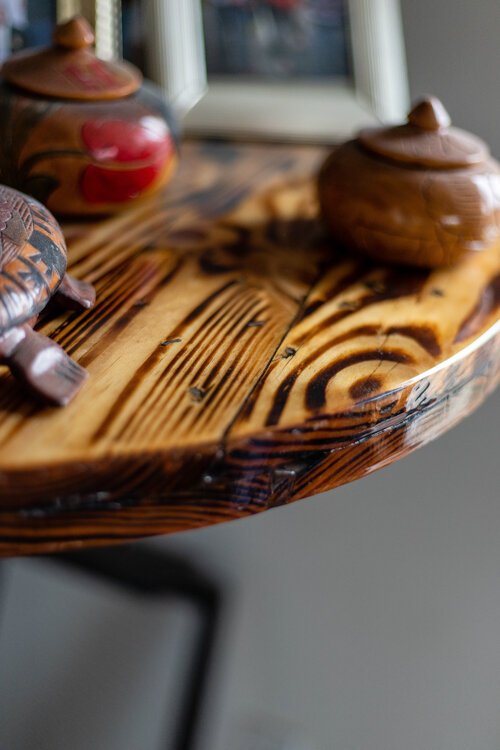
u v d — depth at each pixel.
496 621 1.45
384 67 1.18
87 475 0.81
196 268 1.00
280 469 0.85
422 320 0.95
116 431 0.83
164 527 0.84
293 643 1.51
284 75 1.19
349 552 1.45
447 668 1.48
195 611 1.43
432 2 1.21
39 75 1.01
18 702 1.42
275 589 1.48
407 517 1.42
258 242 1.04
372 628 1.48
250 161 1.17
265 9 1.18
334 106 1.19
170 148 1.04
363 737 1.52
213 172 1.15
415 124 1.01
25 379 0.85
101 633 1.45
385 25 1.18
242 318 0.94
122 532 0.83
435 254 1.00
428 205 0.99
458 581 1.44
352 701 1.53
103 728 1.48
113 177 1.01
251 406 0.86
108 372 0.88
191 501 0.84
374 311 0.96
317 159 1.18
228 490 0.84
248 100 1.18
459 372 0.92
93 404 0.85
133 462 0.82
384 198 0.99
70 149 1.00
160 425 0.84
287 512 1.44
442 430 0.93
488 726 1.50
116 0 1.14
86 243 1.02
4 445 0.82
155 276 0.98
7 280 0.85
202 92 1.18
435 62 1.23
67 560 1.26
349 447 0.87
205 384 0.87
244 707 1.52
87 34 1.02
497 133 1.26
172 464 0.83
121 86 1.02
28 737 1.44
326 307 0.96
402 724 1.53
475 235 1.00
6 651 1.41
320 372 0.89
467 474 1.39
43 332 0.91
